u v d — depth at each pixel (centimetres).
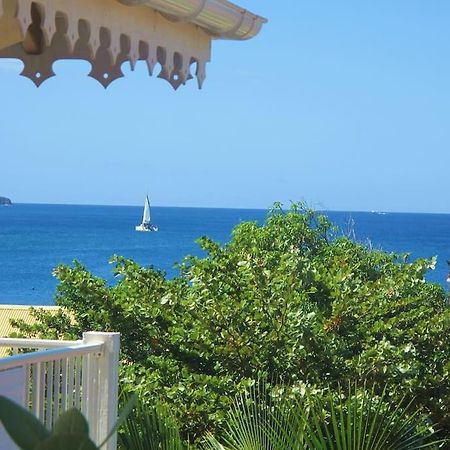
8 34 494
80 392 648
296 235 1794
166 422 839
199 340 1023
